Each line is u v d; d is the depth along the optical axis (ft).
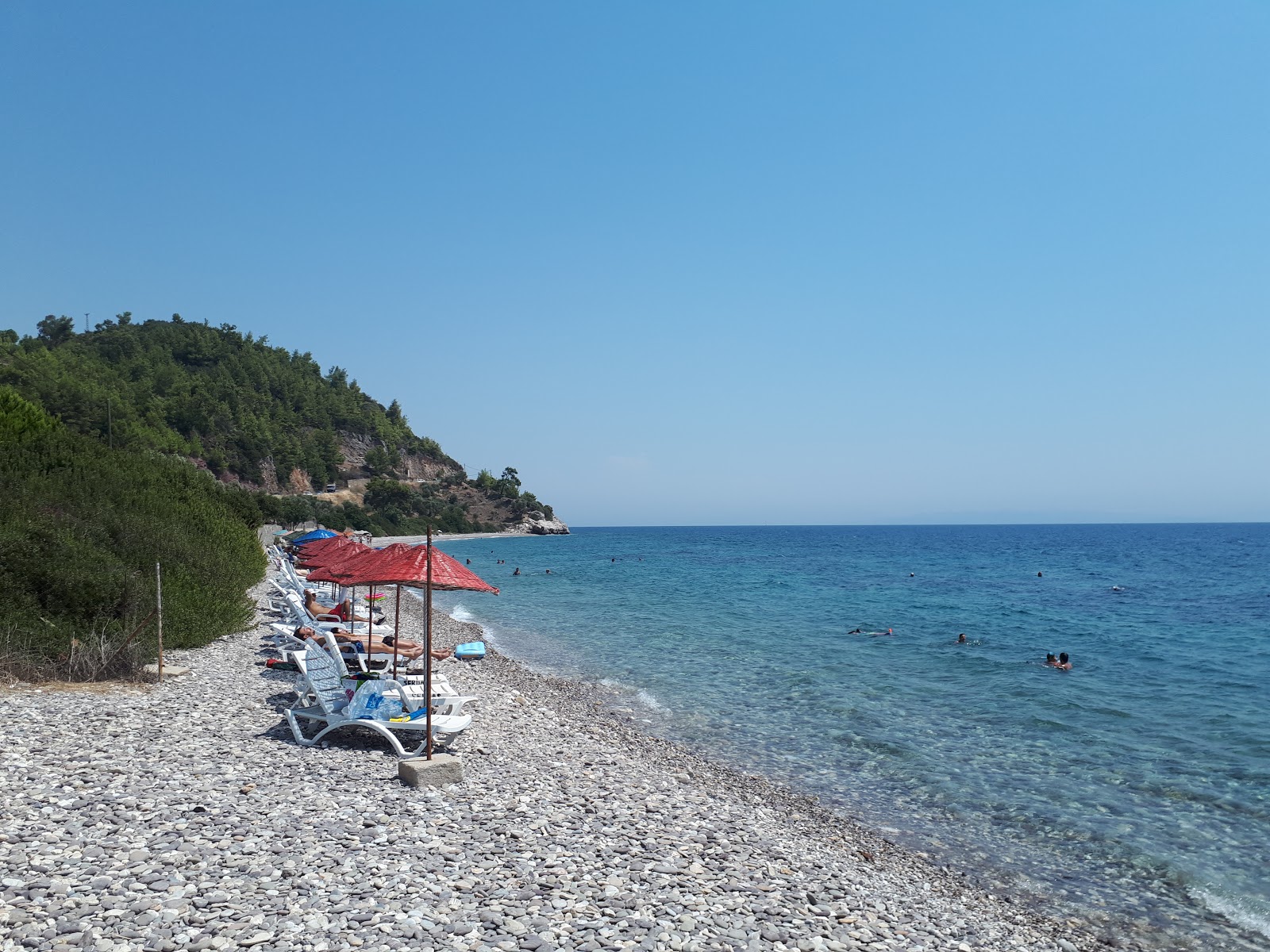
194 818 20.97
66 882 16.47
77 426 225.15
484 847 20.93
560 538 554.46
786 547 394.11
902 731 47.62
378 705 30.83
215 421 403.13
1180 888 27.43
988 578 194.18
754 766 40.19
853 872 25.00
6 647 36.73
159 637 39.06
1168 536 592.60
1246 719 51.93
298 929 15.47
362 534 121.60
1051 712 53.26
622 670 66.54
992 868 28.68
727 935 17.75
